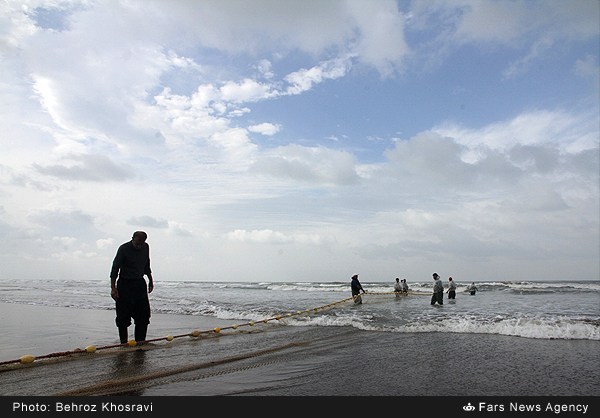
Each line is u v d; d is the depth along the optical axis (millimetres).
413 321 10375
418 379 4680
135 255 7125
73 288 46438
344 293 32719
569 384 4473
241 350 6598
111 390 4230
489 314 12742
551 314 12703
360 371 5059
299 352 6398
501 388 4340
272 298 25000
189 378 4723
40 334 9008
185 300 23375
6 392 4172
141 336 7355
